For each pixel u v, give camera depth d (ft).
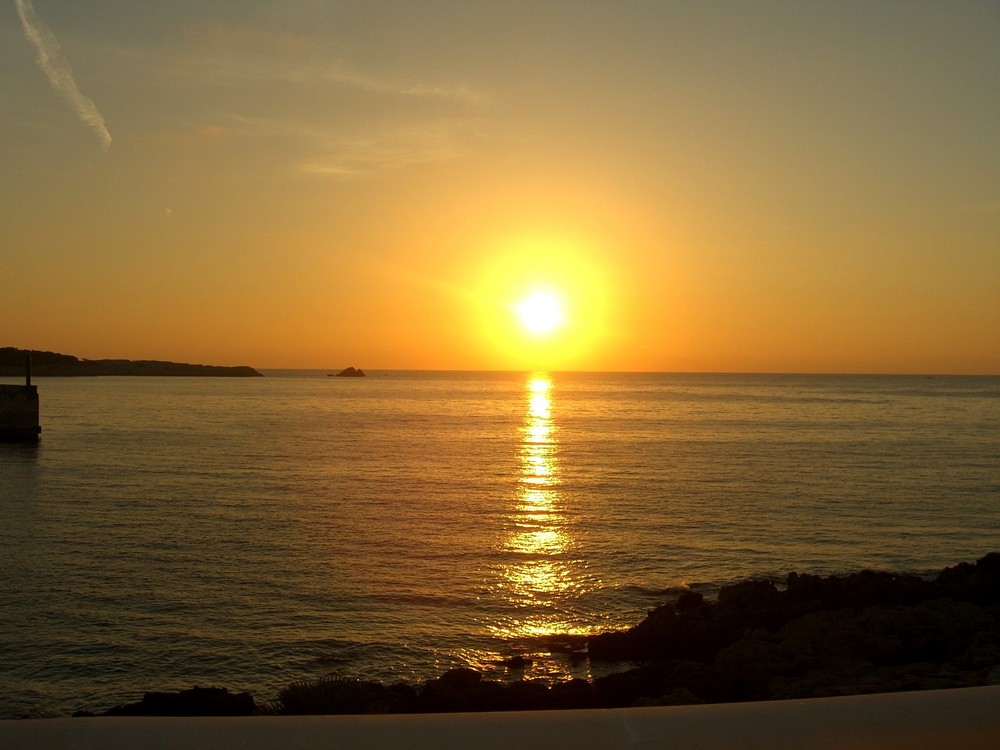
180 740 11.21
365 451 194.18
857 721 12.14
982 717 12.34
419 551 84.79
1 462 164.76
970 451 200.44
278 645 56.03
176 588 69.62
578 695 41.22
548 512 109.91
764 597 60.75
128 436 229.66
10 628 58.75
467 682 42.68
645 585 72.95
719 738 11.59
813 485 137.90
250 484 134.31
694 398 545.03
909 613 51.60
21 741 11.12
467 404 453.99
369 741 11.28
